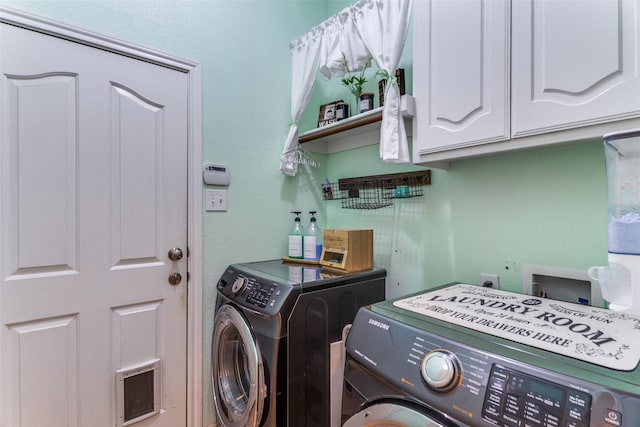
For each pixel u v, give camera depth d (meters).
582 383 0.52
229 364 1.55
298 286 1.24
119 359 1.42
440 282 1.50
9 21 1.20
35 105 1.25
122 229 1.44
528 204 1.22
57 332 1.29
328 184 2.10
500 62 0.97
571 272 1.11
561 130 0.86
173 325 1.57
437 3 1.16
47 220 1.27
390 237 1.73
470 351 0.65
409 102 1.26
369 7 1.43
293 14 2.05
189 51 1.63
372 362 0.79
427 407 0.65
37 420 1.24
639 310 0.77
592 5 0.80
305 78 1.83
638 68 0.73
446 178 1.48
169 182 1.57
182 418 1.58
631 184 0.79
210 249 1.69
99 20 1.38
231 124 1.77
